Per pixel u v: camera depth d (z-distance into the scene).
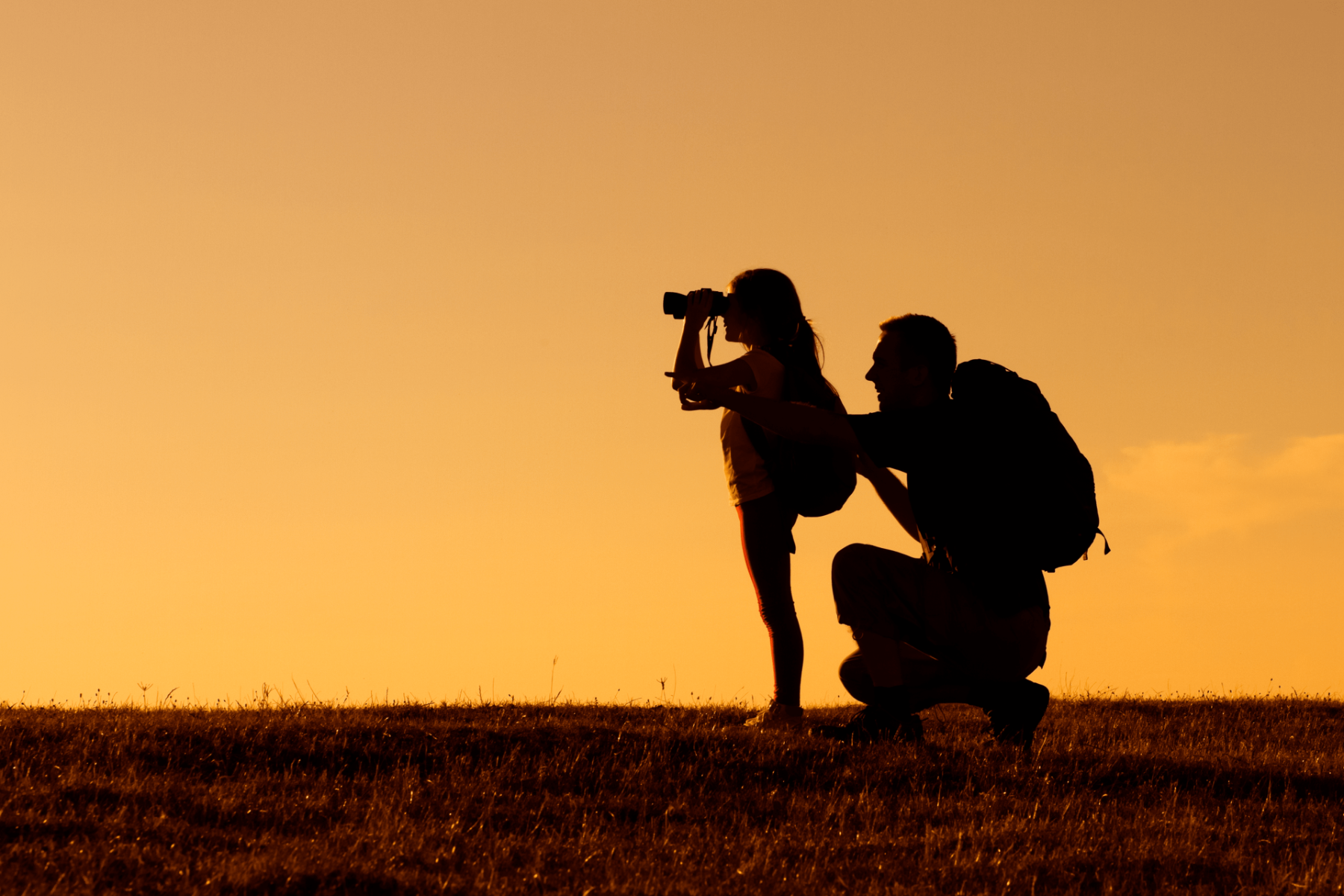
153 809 9.17
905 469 10.05
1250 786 10.86
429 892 7.88
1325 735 15.54
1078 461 9.98
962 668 10.56
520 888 7.98
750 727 11.55
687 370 10.69
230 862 8.08
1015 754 10.91
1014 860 8.72
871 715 11.01
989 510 9.91
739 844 9.01
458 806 9.58
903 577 10.38
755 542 11.15
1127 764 11.03
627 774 10.33
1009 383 10.07
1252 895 8.33
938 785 10.32
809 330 11.21
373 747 10.81
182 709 12.90
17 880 7.67
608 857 8.70
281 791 9.80
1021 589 10.08
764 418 9.83
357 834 8.86
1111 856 8.85
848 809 9.86
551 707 13.74
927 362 10.48
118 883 7.79
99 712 12.47
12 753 10.22
